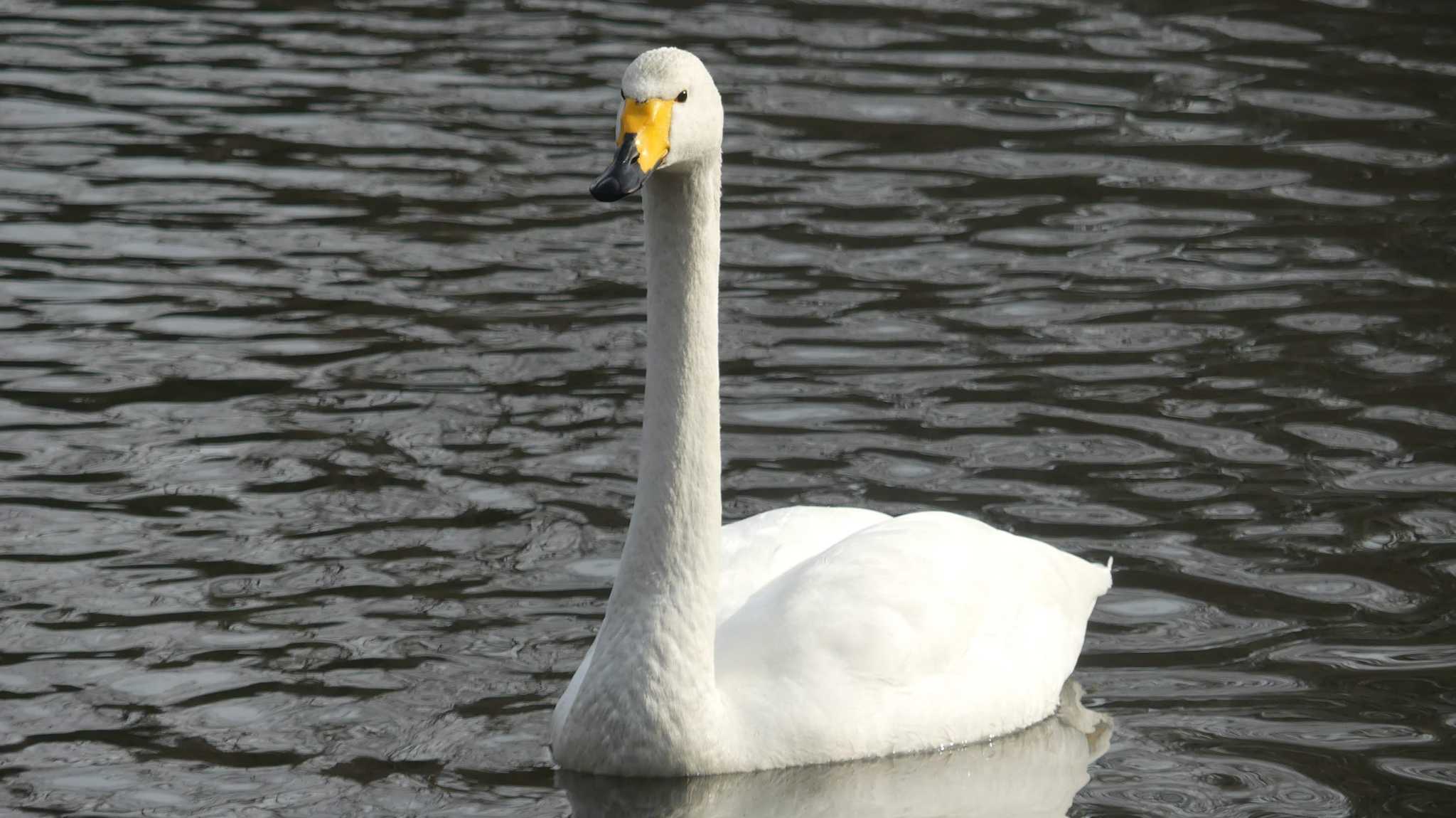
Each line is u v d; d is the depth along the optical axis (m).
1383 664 11.35
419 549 12.55
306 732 10.45
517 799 9.83
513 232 18.41
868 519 11.67
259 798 9.78
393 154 20.30
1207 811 9.83
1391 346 15.92
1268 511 13.24
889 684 10.48
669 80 9.14
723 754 10.05
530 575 12.30
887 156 20.28
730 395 15.11
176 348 15.72
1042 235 18.36
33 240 17.95
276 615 11.70
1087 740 10.68
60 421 14.32
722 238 18.19
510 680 11.05
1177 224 18.62
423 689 10.94
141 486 13.32
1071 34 24.16
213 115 21.31
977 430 14.53
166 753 10.19
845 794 10.02
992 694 10.71
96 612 11.66
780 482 13.71
